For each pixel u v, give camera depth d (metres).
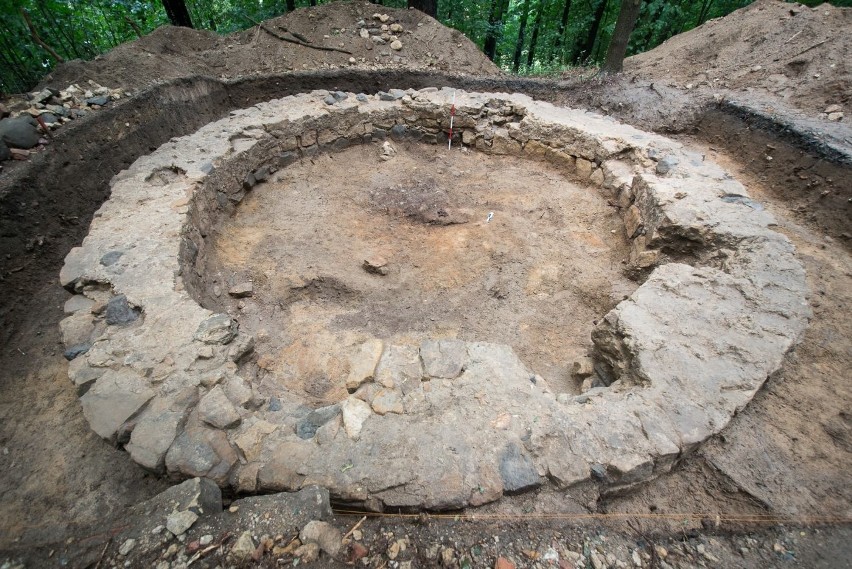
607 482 2.15
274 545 1.81
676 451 2.20
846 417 2.52
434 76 8.31
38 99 4.66
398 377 2.56
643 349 2.72
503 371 2.59
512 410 2.36
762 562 1.96
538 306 4.21
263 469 2.09
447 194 5.94
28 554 2.05
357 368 2.63
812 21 6.46
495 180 6.30
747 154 5.45
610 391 2.72
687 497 2.22
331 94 7.25
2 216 3.68
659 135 6.06
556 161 6.50
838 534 2.04
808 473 2.26
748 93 6.15
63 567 1.94
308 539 1.82
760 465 2.29
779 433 2.44
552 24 12.43
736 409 2.42
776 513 2.11
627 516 2.14
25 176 3.93
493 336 3.92
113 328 2.85
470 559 1.87
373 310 4.15
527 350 3.79
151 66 6.08
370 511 2.03
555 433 2.25
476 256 4.79
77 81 5.22
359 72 8.06
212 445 2.17
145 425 2.24
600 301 4.19
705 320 2.93
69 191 4.27
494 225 5.26
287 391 3.21
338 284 4.36
